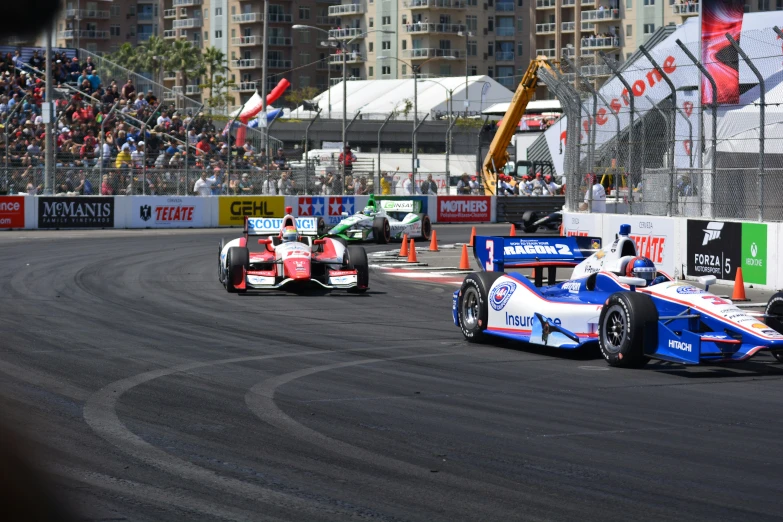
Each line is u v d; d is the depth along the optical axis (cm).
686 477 948
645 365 1734
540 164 8788
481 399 1377
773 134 3588
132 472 938
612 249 1908
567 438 1125
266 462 990
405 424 1194
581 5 15075
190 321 2238
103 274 3319
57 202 5616
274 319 2306
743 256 3019
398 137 12950
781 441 1122
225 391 1400
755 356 1856
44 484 168
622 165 3706
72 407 1254
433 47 16025
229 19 16350
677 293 1727
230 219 6094
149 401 1312
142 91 7425
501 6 16388
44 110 5528
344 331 2117
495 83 14150
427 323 2292
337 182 6612
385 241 4959
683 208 3431
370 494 873
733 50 3738
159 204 5881
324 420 1209
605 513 820
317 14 16912
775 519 808
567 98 4019
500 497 869
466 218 6775
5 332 1983
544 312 1831
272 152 7131
